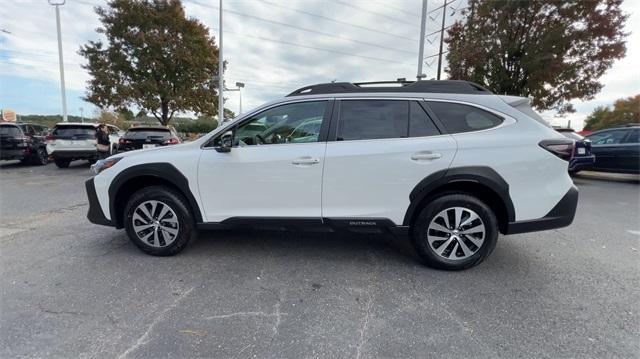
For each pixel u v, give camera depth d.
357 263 3.46
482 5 13.37
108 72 18.28
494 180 3.06
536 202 3.09
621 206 6.30
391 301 2.71
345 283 3.01
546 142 3.06
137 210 3.53
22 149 11.25
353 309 2.59
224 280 3.05
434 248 3.26
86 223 4.80
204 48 20.03
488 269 3.32
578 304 2.67
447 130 3.19
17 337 2.21
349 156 3.17
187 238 3.53
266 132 3.39
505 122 3.16
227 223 3.45
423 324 2.39
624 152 9.34
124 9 17.83
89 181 3.61
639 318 2.47
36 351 2.09
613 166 9.60
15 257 3.53
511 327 2.36
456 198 3.16
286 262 3.47
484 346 2.16
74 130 10.91
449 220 3.22
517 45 12.78
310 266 3.37
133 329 2.31
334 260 3.53
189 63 19.06
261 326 2.36
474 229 3.19
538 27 12.49
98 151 10.27
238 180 3.33
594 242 4.12
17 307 2.56
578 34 12.01
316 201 3.29
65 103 19.06
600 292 2.86
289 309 2.58
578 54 12.62
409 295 2.80
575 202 3.13
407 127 3.22
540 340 2.22
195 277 3.10
